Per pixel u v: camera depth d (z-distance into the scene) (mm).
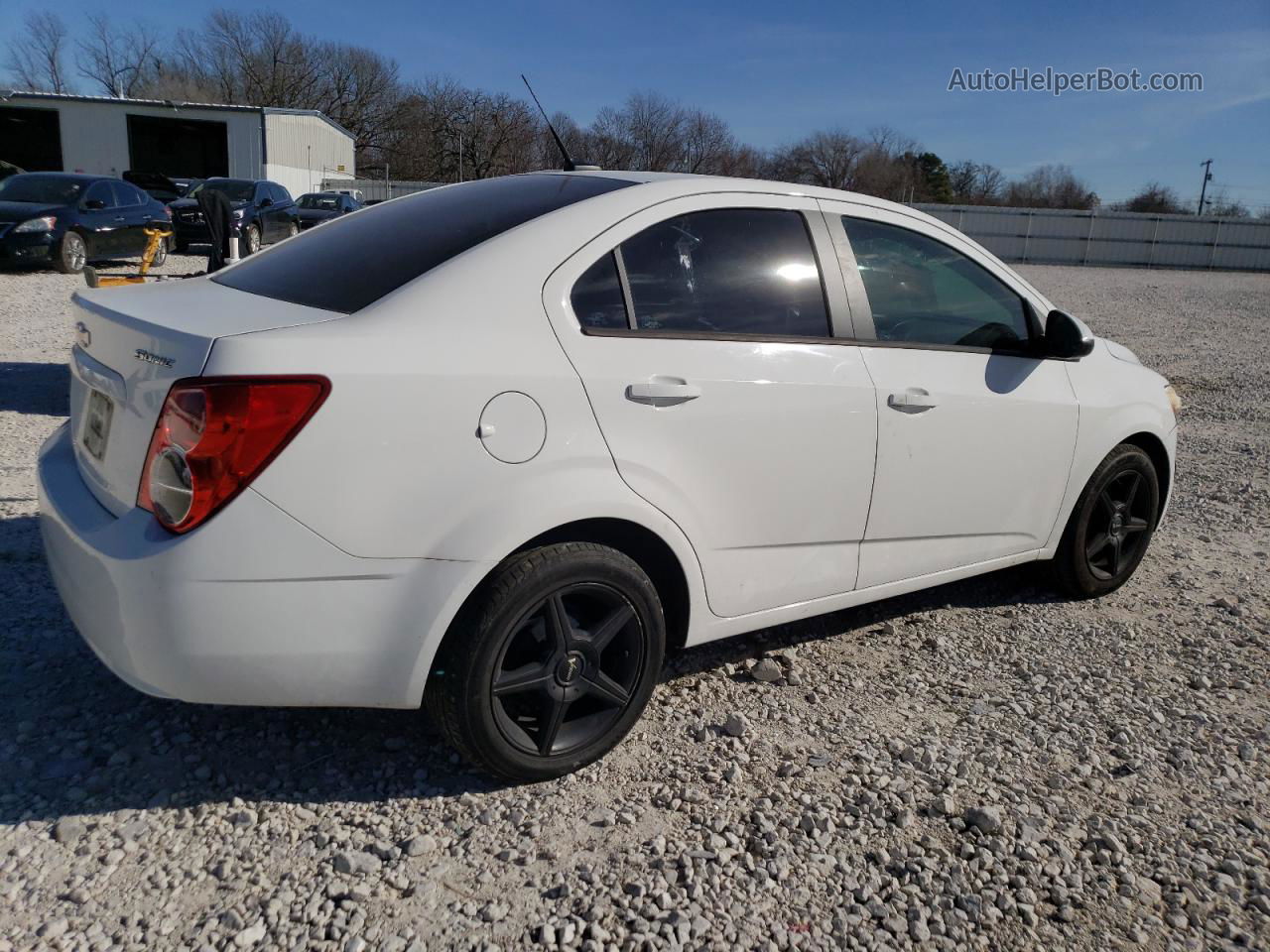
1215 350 13867
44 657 3281
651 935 2221
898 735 3121
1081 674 3615
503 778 2715
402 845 2488
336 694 2449
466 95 58750
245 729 2959
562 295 2689
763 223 3164
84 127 30969
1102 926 2334
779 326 3096
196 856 2406
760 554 3107
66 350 9219
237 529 2244
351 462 2318
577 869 2428
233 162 32438
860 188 59906
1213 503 6117
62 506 2605
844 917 2318
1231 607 4277
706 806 2703
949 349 3523
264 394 2232
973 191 73562
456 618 2523
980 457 3600
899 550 3502
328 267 2891
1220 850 2627
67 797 2586
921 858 2523
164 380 2316
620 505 2684
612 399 2676
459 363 2451
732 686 3404
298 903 2268
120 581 2291
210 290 2951
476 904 2295
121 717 2971
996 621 4078
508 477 2504
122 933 2145
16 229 14672
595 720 2842
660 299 2873
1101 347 4246
